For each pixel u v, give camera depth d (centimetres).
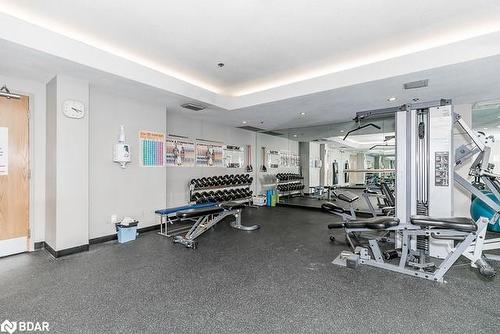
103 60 291
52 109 314
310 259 296
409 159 307
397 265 272
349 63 337
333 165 767
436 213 291
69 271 260
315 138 771
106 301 201
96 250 328
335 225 331
